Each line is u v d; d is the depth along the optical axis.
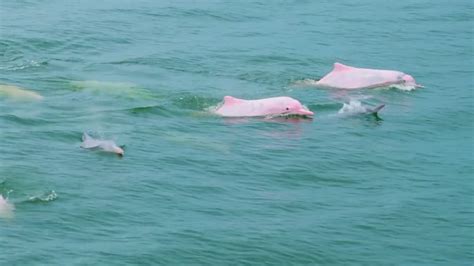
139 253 22.97
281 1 56.91
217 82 38.62
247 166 29.27
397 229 25.59
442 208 27.08
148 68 40.44
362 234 25.14
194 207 26.00
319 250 24.05
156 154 29.59
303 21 51.75
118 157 28.98
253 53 43.94
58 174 27.27
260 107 34.06
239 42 46.19
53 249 22.81
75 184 26.69
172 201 26.22
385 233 25.31
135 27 48.41
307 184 28.36
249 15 52.75
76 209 25.11
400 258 24.05
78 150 29.33
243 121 33.38
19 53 41.97
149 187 26.97
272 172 28.97
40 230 23.75
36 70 39.28
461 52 46.09
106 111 33.47
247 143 31.25
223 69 40.84
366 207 26.89
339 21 52.06
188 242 23.78
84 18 49.59
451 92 38.62
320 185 28.34
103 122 32.22
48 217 24.48
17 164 27.72
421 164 30.42
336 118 34.34
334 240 24.66
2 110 32.72
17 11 50.62
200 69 40.62
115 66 40.59
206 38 46.88
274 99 34.44
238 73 40.22
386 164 30.27
